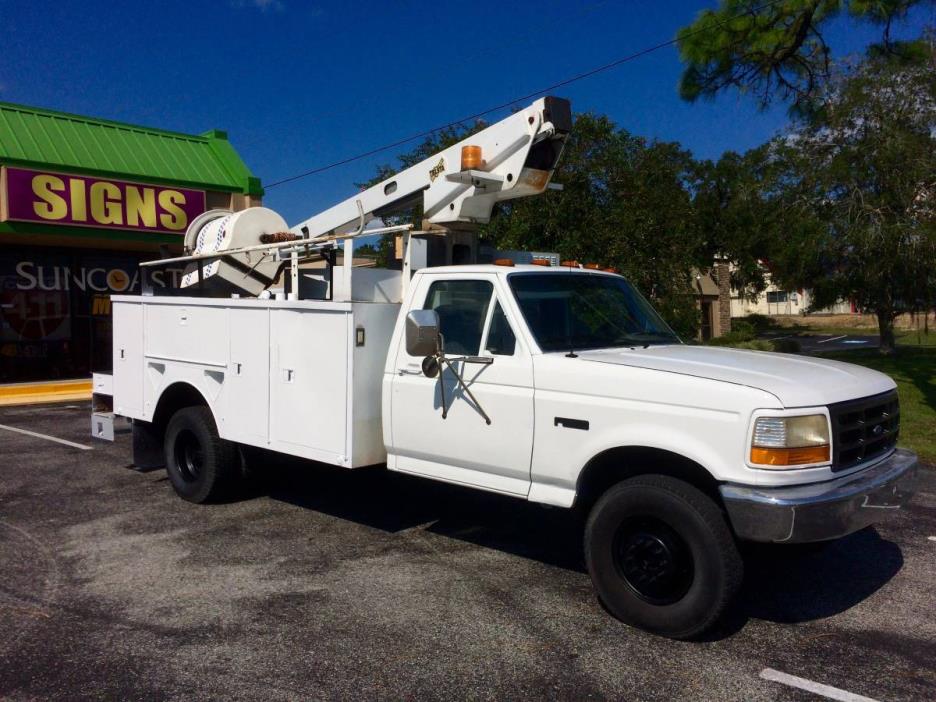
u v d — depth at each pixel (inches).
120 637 175.9
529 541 245.4
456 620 185.5
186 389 291.1
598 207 501.0
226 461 278.8
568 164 491.8
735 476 164.4
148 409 304.7
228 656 166.7
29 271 632.4
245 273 304.2
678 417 171.9
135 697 150.1
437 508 282.7
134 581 209.9
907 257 662.5
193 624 182.9
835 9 536.1
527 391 196.9
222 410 268.5
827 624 185.2
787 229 745.0
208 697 150.2
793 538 159.3
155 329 299.4
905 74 652.1
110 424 330.0
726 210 1282.0
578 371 188.1
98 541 244.2
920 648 173.0
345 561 226.1
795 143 723.4
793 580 213.6
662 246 509.0
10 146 563.5
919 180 655.8
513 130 237.5
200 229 329.1
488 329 208.5
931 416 470.6
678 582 174.1
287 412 243.8
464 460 209.9
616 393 181.6
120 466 352.5
